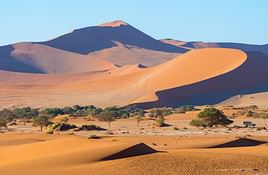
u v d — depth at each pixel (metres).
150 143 74.50
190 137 86.94
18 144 72.94
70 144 58.91
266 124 142.88
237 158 46.47
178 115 185.00
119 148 49.38
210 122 127.31
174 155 47.00
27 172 42.22
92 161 45.72
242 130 117.81
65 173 41.00
